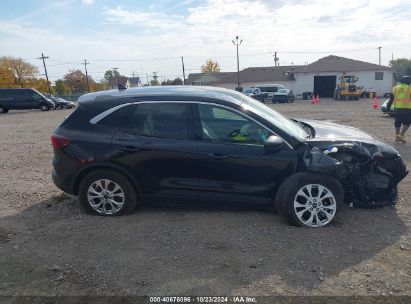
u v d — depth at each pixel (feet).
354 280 10.57
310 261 11.60
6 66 265.13
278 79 197.67
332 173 13.84
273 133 14.33
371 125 44.62
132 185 15.26
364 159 14.93
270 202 14.75
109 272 11.28
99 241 13.30
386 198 15.49
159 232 13.85
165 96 15.20
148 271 11.27
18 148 34.50
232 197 14.78
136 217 15.38
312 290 10.16
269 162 14.23
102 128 15.24
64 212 16.24
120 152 14.85
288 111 76.95
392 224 14.29
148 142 14.79
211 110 14.74
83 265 11.71
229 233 13.64
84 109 15.65
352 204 15.52
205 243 12.92
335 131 16.25
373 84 170.30
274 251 12.26
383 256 11.87
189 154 14.56
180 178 14.88
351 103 110.63
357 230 13.76
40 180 21.95
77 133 15.33
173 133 14.88
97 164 15.02
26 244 13.24
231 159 14.37
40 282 10.90
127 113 15.23
